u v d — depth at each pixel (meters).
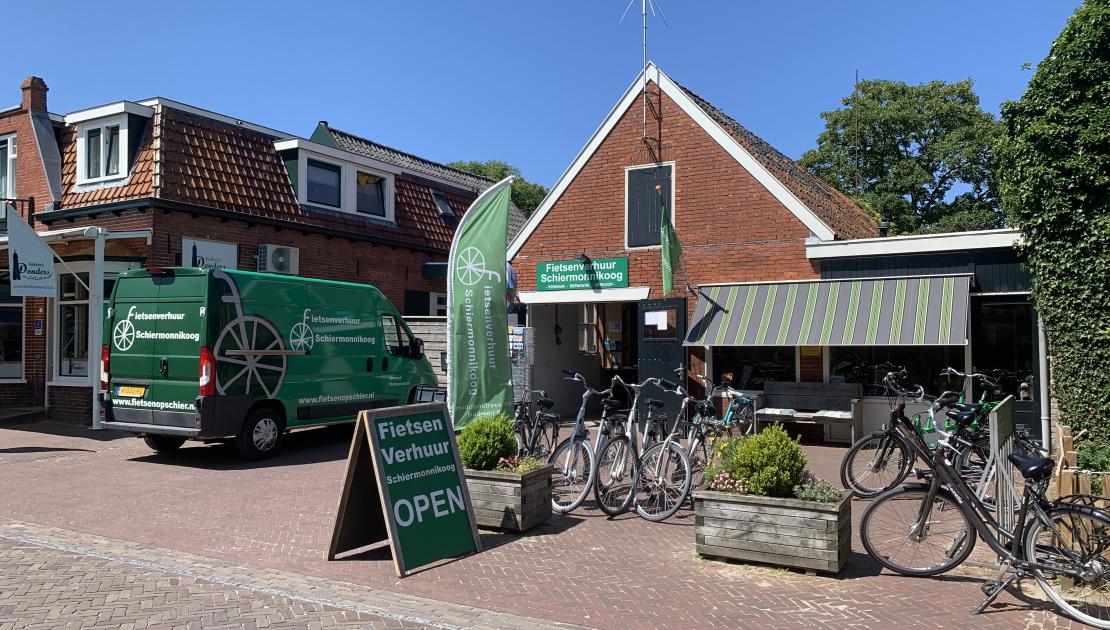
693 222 13.36
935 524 5.57
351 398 12.08
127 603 5.02
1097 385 7.43
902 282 11.51
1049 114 7.70
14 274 11.80
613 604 5.07
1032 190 7.81
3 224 15.35
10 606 4.95
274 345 10.80
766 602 5.08
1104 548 4.74
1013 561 5.02
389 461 5.97
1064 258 7.65
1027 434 8.66
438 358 15.06
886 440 8.62
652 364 13.52
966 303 10.77
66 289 14.46
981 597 5.14
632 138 13.98
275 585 5.43
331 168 17.81
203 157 15.08
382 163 18.98
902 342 10.77
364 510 6.20
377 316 12.80
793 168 17.14
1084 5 7.61
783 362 12.73
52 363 14.66
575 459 7.68
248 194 15.61
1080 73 7.52
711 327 12.43
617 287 14.00
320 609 4.95
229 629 4.59
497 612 4.94
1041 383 10.54
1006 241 10.86
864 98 30.16
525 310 15.16
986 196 29.00
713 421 8.13
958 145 28.12
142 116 14.80
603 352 18.02
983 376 9.56
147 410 10.38
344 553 6.30
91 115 14.83
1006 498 5.98
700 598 5.17
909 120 28.80
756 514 5.81
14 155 15.84
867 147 30.23
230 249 15.15
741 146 12.93
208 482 9.08
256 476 9.45
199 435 9.87
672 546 6.44
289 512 7.64
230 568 5.82
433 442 6.34
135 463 10.31
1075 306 7.59
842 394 11.96
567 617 4.85
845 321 11.42
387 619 4.78
